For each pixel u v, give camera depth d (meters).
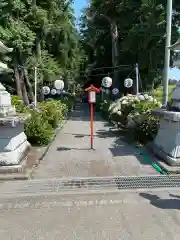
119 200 4.06
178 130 5.62
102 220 3.43
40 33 15.56
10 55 13.59
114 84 20.28
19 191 4.49
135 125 8.47
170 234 3.09
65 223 3.37
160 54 15.48
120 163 6.05
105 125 13.16
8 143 5.42
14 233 3.15
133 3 16.11
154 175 5.20
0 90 6.00
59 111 11.91
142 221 3.39
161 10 14.24
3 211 3.74
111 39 21.98
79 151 7.28
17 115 6.17
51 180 4.99
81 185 4.74
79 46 26.14
